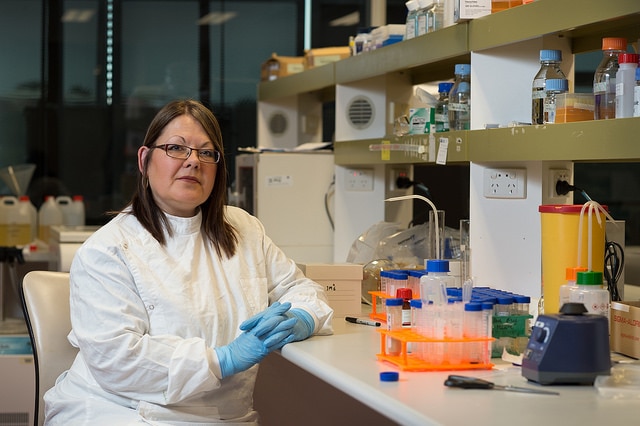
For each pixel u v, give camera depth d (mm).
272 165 3703
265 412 3283
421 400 1580
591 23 2096
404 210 3693
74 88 5133
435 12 2844
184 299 2254
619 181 4492
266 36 5340
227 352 2141
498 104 2623
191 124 2338
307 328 2219
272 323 2148
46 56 5094
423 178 3732
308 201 3750
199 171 2314
